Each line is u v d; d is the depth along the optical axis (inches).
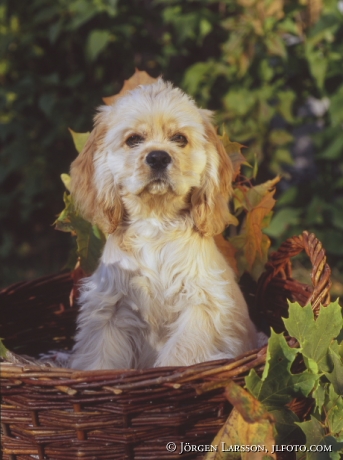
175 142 33.5
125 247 33.5
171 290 33.0
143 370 27.3
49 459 28.7
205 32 51.8
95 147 35.0
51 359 36.6
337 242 50.7
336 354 29.9
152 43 55.8
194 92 52.2
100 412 27.8
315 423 28.6
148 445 28.2
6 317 37.7
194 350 32.1
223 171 35.0
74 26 51.4
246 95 50.5
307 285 36.4
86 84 56.8
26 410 28.3
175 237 33.3
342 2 59.3
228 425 27.3
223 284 33.3
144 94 34.6
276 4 48.9
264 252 37.9
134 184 32.7
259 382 27.7
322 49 50.2
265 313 38.7
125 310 33.6
